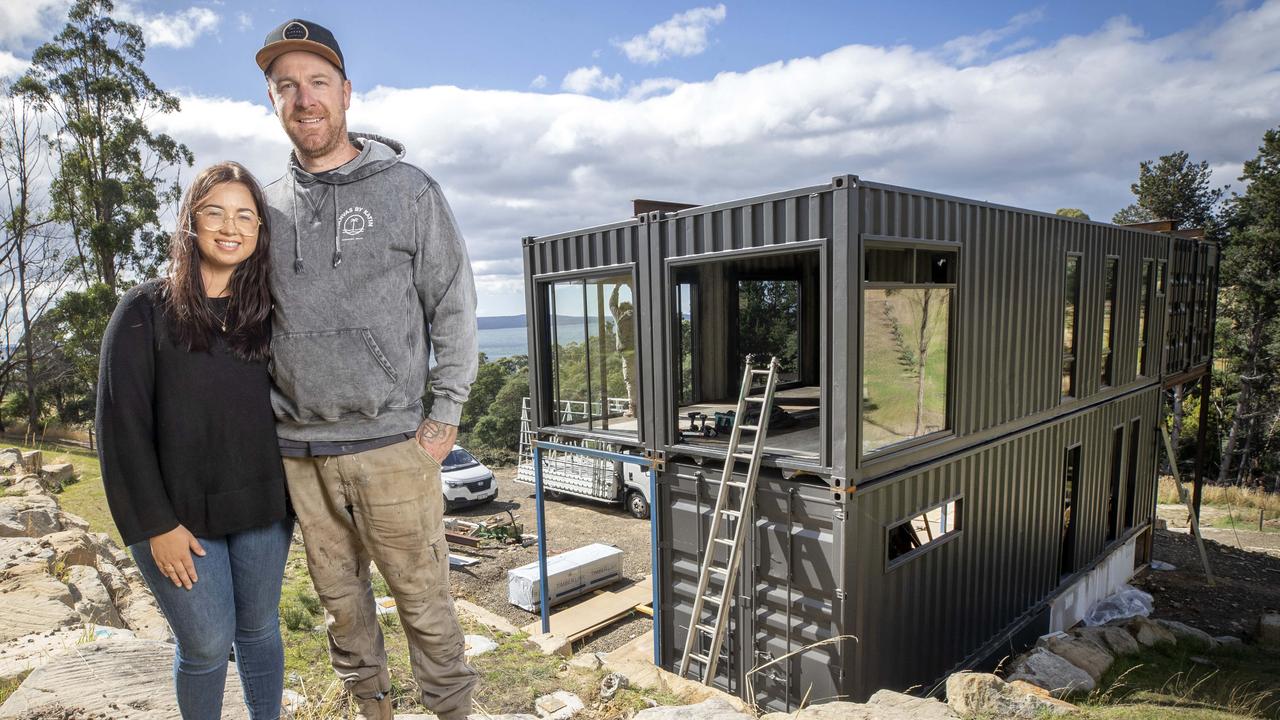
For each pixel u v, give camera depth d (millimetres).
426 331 1946
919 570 7590
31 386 25312
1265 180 29188
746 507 7004
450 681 2084
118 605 5039
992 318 8477
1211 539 18047
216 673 1832
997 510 9031
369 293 1740
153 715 2346
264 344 1753
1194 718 5980
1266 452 31609
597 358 9070
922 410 7410
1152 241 13734
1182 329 15953
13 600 3922
